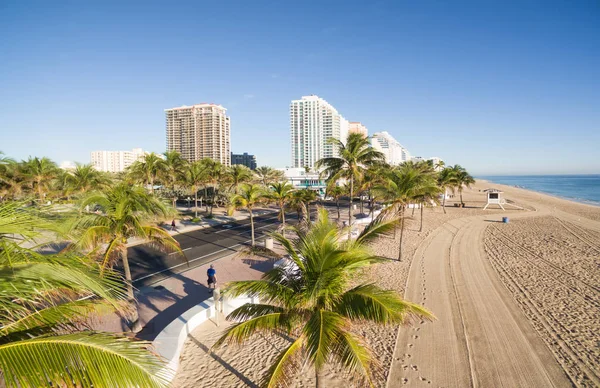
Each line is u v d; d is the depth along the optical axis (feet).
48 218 13.89
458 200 223.10
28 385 10.11
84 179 110.63
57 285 12.84
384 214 32.37
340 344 18.33
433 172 145.69
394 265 66.59
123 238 36.11
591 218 135.85
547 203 201.98
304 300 21.93
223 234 101.19
